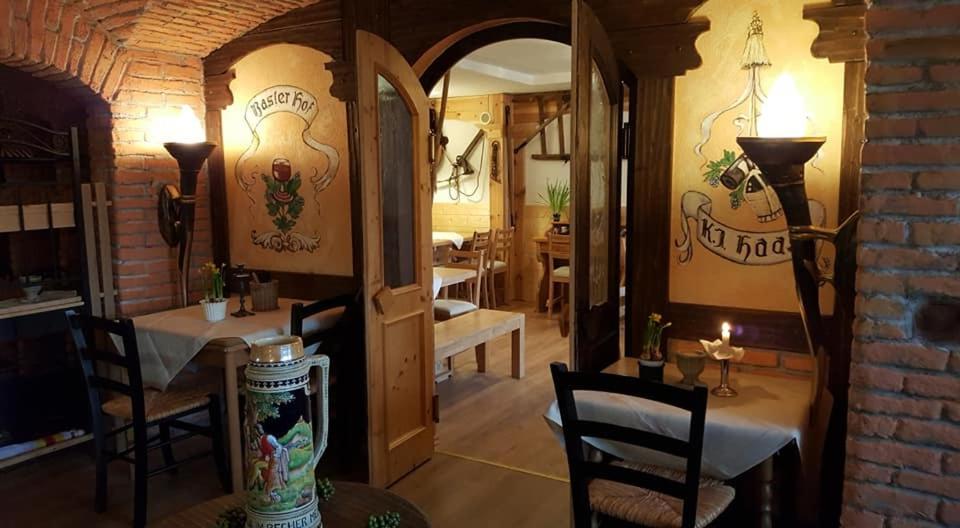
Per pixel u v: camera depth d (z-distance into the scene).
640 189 2.95
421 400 3.62
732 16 2.72
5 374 3.73
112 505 3.25
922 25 1.73
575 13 2.41
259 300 3.71
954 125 1.72
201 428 3.37
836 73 2.57
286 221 4.04
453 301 5.56
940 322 1.78
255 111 4.05
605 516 2.44
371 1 3.58
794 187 2.24
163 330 3.32
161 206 4.04
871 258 1.83
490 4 3.29
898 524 1.88
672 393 1.93
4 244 3.78
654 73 2.88
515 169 8.19
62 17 3.45
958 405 1.78
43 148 3.56
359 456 3.75
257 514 1.52
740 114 2.75
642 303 3.00
